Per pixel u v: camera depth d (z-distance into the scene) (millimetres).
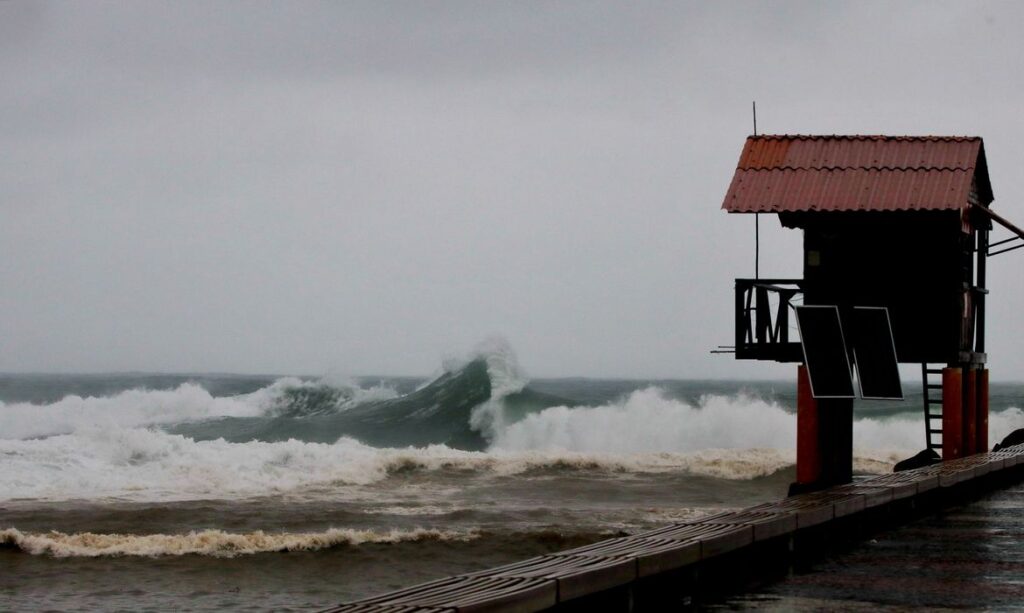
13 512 28969
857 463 41656
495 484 36594
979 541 15836
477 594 9273
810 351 21219
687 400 71188
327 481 36094
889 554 14727
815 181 22047
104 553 23750
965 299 23250
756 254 22438
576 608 10734
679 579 11906
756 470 40188
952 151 22344
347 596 20594
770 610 11250
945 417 23234
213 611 19297
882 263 21750
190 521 28156
